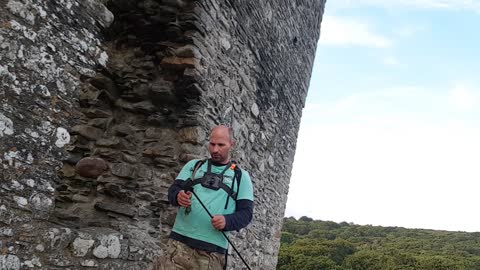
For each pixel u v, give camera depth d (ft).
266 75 20.76
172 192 9.19
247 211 9.00
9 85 9.28
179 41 14.12
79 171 13.43
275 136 23.30
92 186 13.67
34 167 9.86
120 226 13.60
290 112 25.41
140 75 14.40
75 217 12.59
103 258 11.57
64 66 10.62
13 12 9.35
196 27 14.05
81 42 11.12
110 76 14.29
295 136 27.04
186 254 8.95
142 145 14.35
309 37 27.22
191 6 14.12
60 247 10.39
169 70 14.20
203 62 14.51
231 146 9.51
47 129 10.16
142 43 14.47
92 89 14.08
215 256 9.02
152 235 13.69
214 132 9.38
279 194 25.27
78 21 11.03
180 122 14.32
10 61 9.29
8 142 9.26
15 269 9.36
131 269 12.64
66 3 10.64
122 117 14.52
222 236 9.16
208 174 9.20
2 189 9.15
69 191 13.34
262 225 23.00
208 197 9.00
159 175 14.08
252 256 22.00
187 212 9.09
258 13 18.85
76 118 11.01
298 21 24.63
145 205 13.91
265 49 20.20
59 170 10.50
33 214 9.80
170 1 14.14
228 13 16.11
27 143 9.68
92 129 13.91
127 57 14.60
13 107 9.37
